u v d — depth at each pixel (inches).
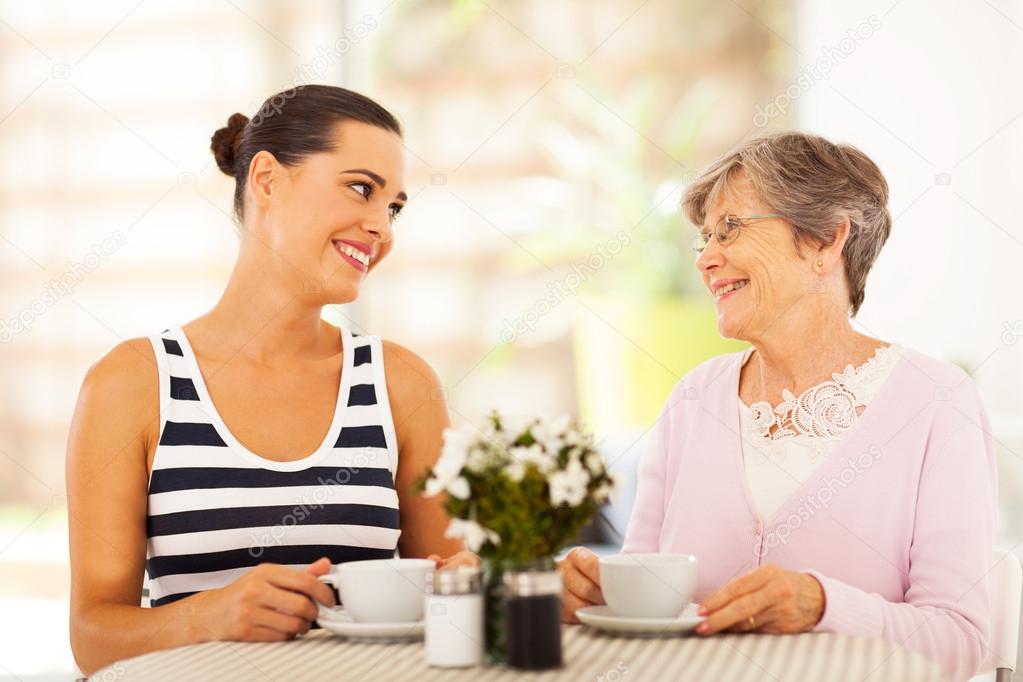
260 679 39.3
